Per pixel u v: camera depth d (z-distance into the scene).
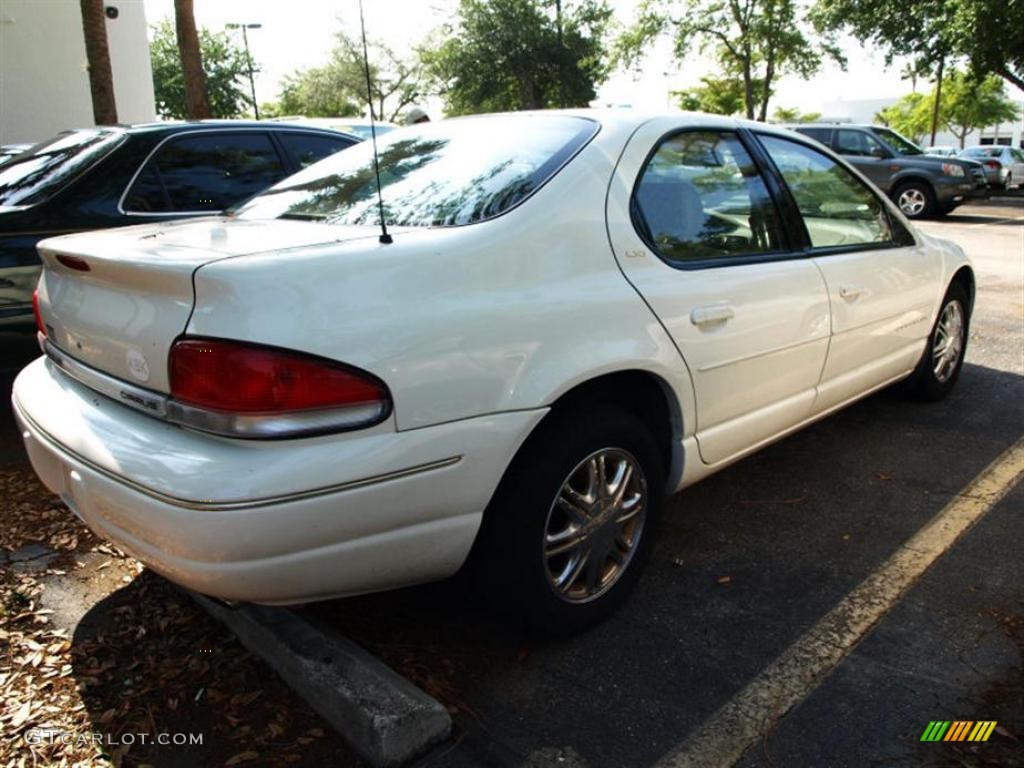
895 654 2.51
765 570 3.04
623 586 2.71
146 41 16.38
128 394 2.17
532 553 2.38
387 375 2.00
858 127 16.94
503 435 2.21
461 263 2.22
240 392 1.89
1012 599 2.80
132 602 2.84
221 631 2.66
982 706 2.28
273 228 2.59
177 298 2.02
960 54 20.70
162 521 1.92
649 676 2.44
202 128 4.95
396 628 2.68
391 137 3.36
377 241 2.19
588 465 2.52
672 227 2.84
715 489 3.74
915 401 4.88
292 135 5.31
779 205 3.36
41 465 2.50
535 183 2.53
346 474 1.95
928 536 3.26
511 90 38.00
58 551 3.18
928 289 4.32
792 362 3.27
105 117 10.14
